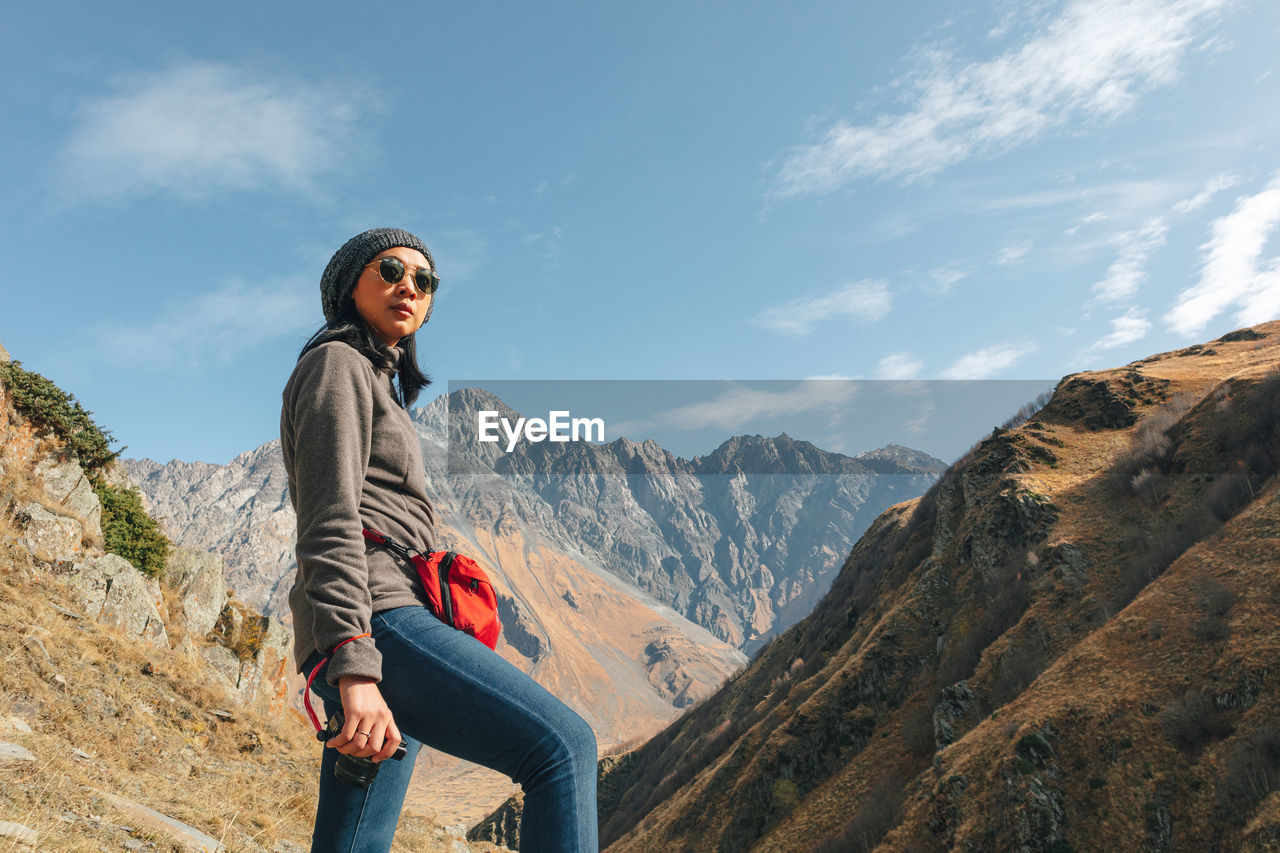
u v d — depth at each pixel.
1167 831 31.12
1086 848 32.50
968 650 58.62
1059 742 36.81
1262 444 52.25
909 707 61.16
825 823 54.31
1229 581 39.00
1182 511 54.44
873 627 76.06
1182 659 36.81
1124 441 72.69
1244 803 29.27
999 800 36.09
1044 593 55.84
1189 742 33.12
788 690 88.94
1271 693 31.64
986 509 69.94
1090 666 40.44
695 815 67.62
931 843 38.84
